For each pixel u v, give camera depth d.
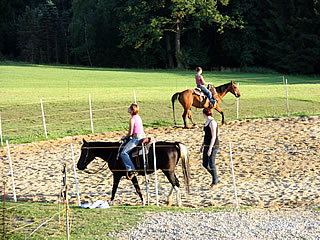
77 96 27.05
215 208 8.97
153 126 19.61
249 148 14.94
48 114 22.28
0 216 8.34
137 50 64.06
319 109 22.64
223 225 7.57
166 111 23.17
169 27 61.06
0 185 11.86
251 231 7.21
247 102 25.20
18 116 21.72
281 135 16.75
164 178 12.14
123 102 25.16
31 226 7.72
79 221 7.96
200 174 12.24
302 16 55.78
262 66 60.69
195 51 62.47
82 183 11.98
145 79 39.34
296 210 8.68
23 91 28.89
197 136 17.31
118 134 18.47
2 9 77.50
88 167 13.64
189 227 7.46
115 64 67.38
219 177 11.88
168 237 6.98
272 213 8.45
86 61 70.88
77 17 71.69
